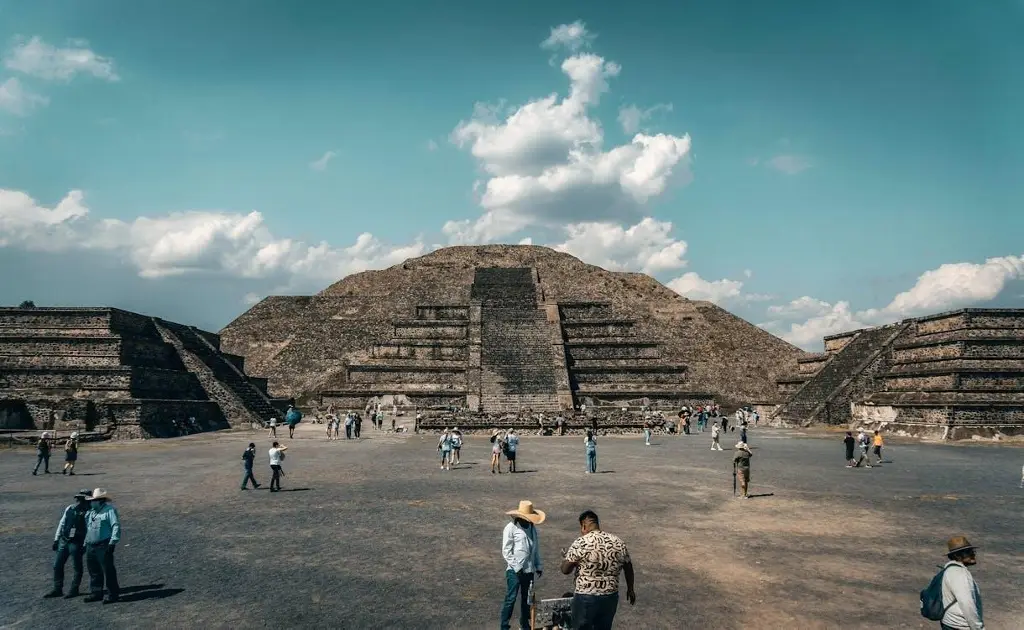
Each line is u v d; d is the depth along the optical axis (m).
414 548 13.33
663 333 73.44
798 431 46.06
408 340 64.75
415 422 44.31
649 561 12.41
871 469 25.45
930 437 40.22
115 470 25.00
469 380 55.53
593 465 24.52
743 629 9.12
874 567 12.02
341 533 14.59
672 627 9.18
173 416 42.19
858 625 9.27
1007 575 11.59
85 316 44.22
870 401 46.97
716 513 16.75
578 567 7.14
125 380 40.53
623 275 89.81
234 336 75.62
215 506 17.69
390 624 9.27
